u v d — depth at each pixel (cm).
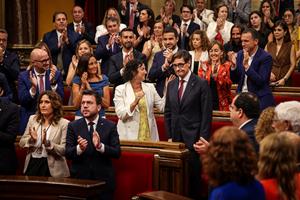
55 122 1516
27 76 1823
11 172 1545
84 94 1473
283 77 2267
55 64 2364
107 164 1476
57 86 1856
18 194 1398
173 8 2592
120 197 1535
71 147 1462
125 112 1661
